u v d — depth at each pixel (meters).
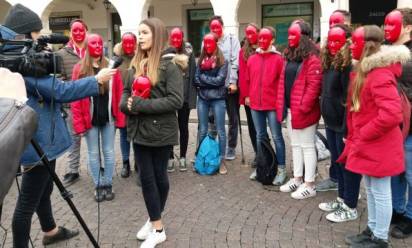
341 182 4.27
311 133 4.64
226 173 5.73
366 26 3.26
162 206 3.80
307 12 14.18
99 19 16.42
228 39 5.84
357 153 3.36
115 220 4.32
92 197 4.98
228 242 3.78
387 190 3.34
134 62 3.60
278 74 4.95
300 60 4.51
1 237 4.00
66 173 5.73
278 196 4.83
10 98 2.13
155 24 3.47
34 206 3.19
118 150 7.09
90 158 4.80
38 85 2.90
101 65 4.55
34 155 3.01
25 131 2.03
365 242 3.54
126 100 3.56
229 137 6.32
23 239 3.22
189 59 5.54
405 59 3.11
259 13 14.62
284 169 5.24
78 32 5.21
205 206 4.61
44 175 3.12
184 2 15.38
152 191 3.63
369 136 3.20
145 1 13.31
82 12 16.53
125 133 5.57
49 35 2.89
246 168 5.93
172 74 3.48
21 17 3.02
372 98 3.20
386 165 3.24
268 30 4.95
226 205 4.62
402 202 3.85
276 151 5.19
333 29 3.95
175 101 3.43
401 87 3.48
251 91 5.12
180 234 3.95
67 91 2.96
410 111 3.46
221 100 5.61
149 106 3.35
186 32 15.59
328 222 4.12
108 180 4.89
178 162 6.32
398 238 3.72
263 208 4.51
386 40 3.52
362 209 4.36
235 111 6.18
